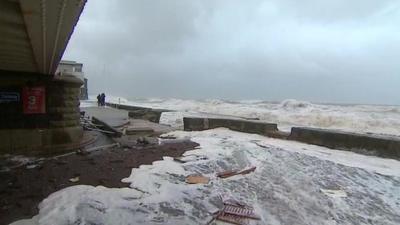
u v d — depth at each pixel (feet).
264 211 24.98
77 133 50.96
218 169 36.06
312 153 44.45
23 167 36.47
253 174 34.47
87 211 22.97
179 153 43.11
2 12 20.39
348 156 43.27
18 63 39.11
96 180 30.78
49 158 41.19
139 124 82.28
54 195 26.25
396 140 42.29
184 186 29.53
